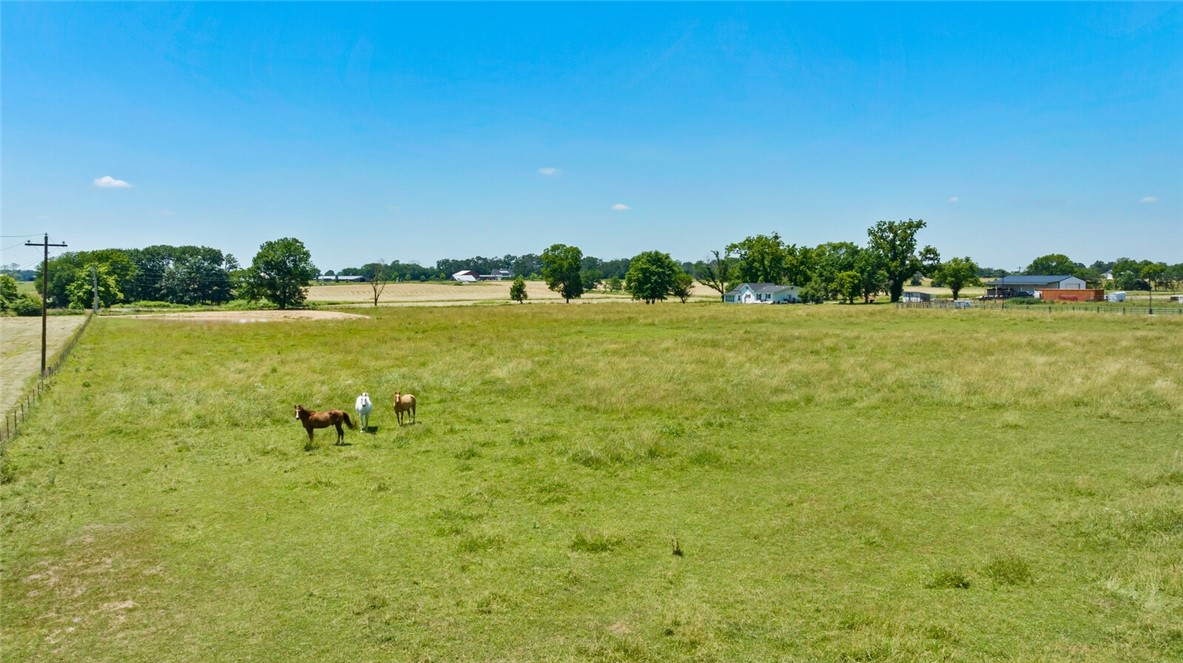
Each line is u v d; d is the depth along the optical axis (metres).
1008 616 9.30
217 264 161.75
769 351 36.88
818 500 14.06
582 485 15.24
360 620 9.48
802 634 8.94
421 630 9.20
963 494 14.24
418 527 12.85
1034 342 37.56
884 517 13.05
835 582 10.42
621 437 18.94
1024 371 27.83
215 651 8.75
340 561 11.41
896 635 8.77
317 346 42.28
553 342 42.59
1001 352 34.25
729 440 18.95
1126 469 15.70
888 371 29.34
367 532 12.62
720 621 9.29
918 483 15.04
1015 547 11.55
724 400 23.95
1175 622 8.94
